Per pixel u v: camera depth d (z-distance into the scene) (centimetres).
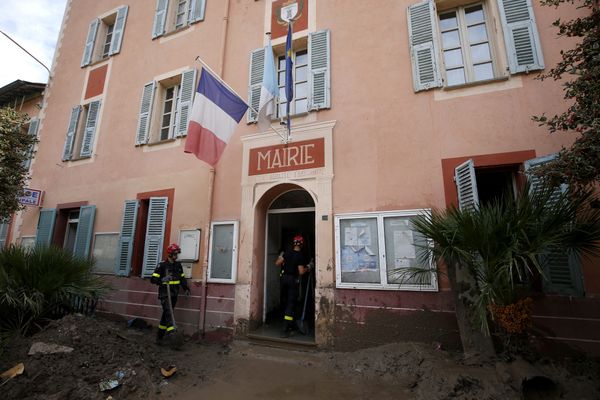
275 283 731
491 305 360
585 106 312
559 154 331
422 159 543
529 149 486
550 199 353
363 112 603
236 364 509
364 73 621
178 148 784
